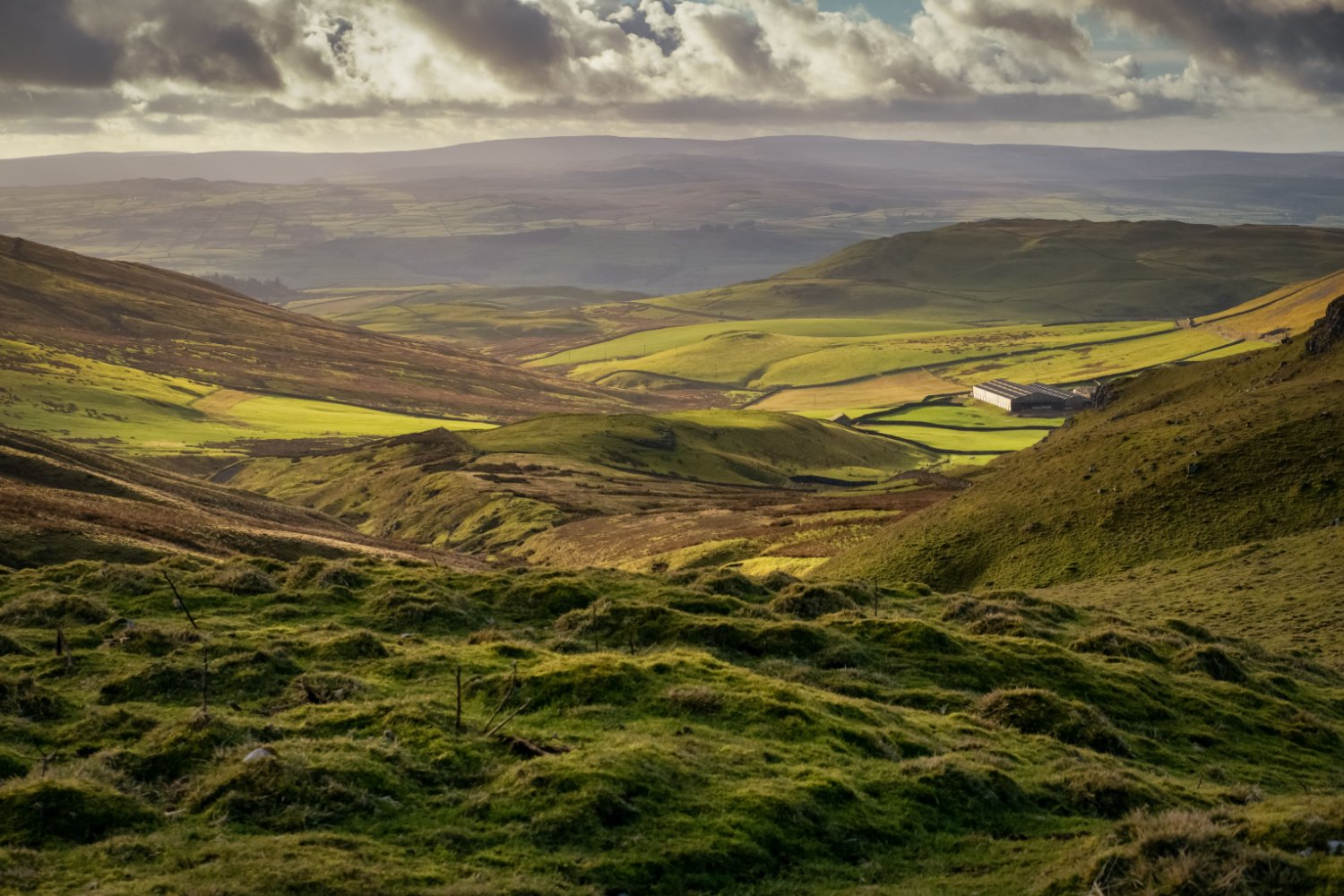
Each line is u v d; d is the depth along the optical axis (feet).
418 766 69.51
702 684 92.02
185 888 50.83
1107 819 76.59
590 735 78.69
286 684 90.99
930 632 118.83
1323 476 260.83
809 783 71.77
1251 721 112.27
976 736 92.73
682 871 59.62
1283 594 198.08
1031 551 277.64
